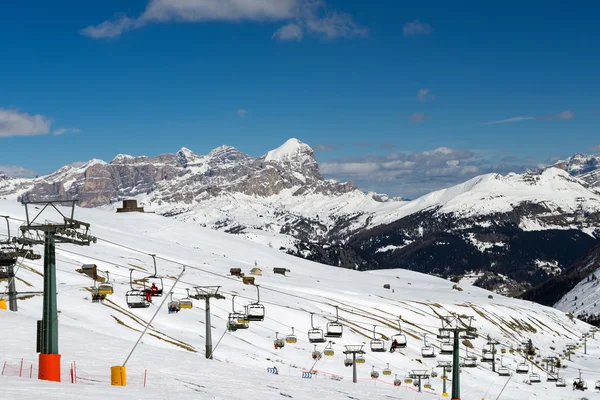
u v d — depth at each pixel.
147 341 95.56
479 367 156.62
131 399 29.30
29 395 25.89
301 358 113.31
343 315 186.38
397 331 182.62
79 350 52.03
